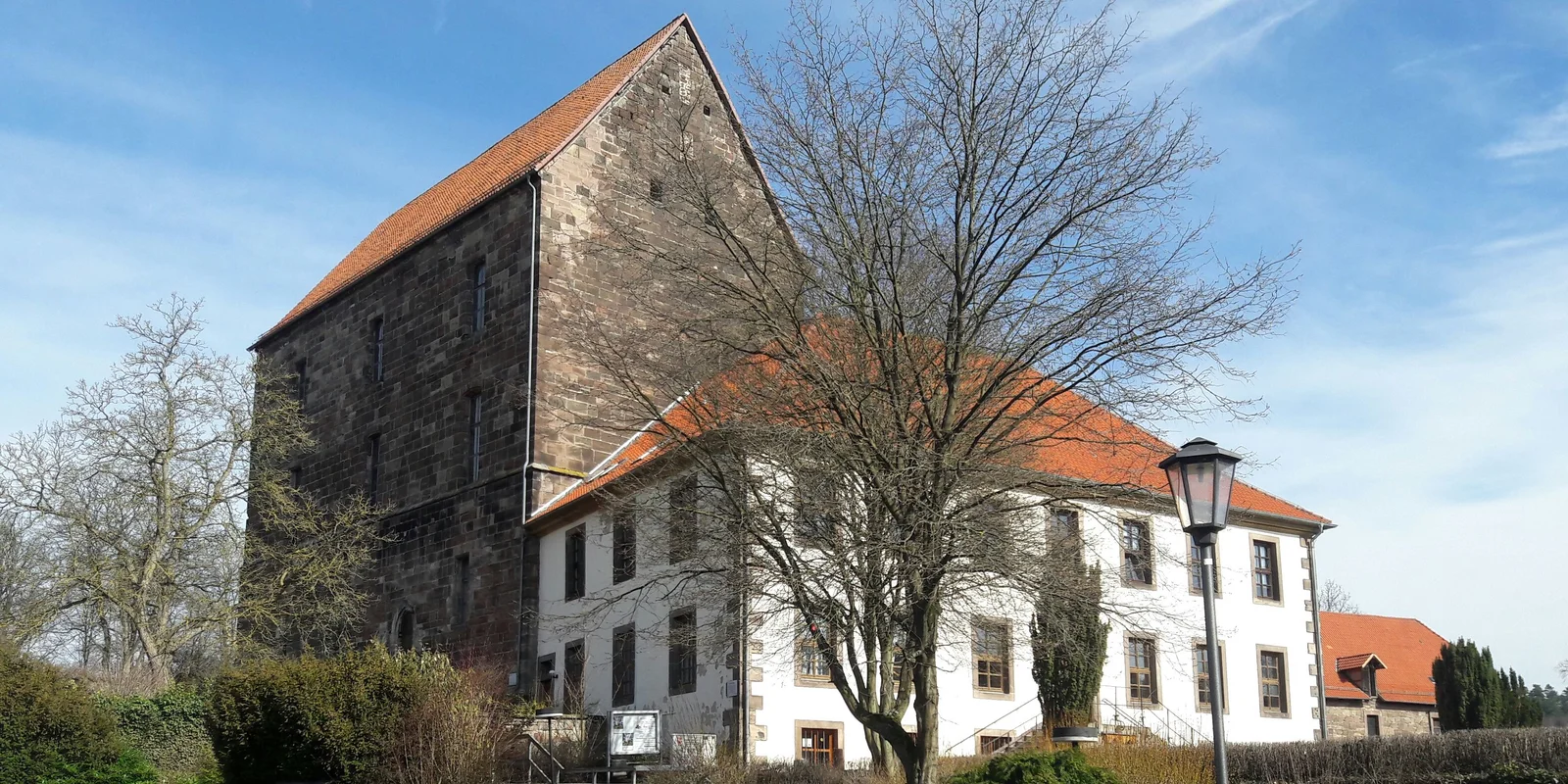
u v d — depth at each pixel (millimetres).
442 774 24297
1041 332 19984
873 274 19641
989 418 20000
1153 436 20812
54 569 37625
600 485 28047
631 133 32906
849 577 19031
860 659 28938
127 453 37688
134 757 28406
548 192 38656
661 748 27328
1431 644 49406
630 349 22266
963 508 18656
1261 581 36844
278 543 42188
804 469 19453
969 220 20156
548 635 34938
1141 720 31688
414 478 41531
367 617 42188
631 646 31344
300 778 24531
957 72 20297
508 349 38469
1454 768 21422
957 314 19578
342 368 46312
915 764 18828
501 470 37812
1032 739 27250
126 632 38781
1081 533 22203
